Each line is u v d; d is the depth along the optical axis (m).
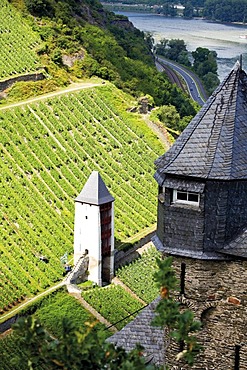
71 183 126.81
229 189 36.88
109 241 100.31
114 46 194.00
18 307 90.19
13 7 181.00
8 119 137.62
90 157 137.25
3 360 74.19
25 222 111.06
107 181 130.50
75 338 24.42
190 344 26.19
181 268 38.69
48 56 170.00
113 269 101.75
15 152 128.75
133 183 132.62
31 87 153.50
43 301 92.81
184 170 37.19
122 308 92.25
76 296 95.19
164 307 25.81
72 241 110.06
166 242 38.59
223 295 38.50
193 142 37.91
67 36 179.25
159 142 151.00
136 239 113.69
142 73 188.88
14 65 159.50
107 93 162.62
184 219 37.78
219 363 39.44
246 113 38.25
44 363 25.28
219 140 37.47
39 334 25.06
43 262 101.38
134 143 146.12
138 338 44.56
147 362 41.44
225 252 37.28
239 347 38.81
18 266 99.56
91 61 174.88
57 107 148.50
